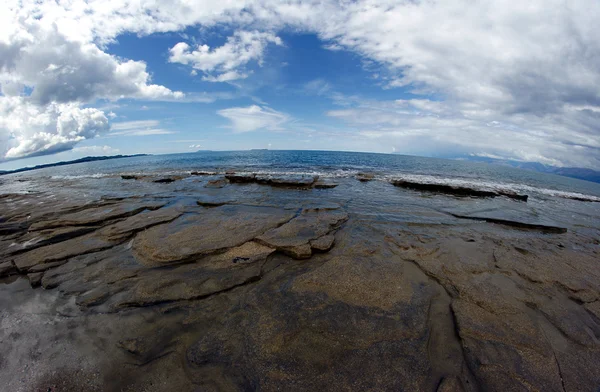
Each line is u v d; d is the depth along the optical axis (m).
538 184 27.39
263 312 4.57
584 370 3.56
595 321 4.57
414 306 4.75
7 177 35.91
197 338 4.02
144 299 5.02
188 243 7.31
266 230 8.32
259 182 18.52
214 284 5.49
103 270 6.21
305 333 4.05
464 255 7.00
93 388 3.27
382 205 12.41
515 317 4.52
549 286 5.57
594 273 6.19
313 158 51.00
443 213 11.27
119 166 41.16
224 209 11.26
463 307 4.75
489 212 11.67
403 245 7.49
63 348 3.90
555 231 9.67
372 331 4.10
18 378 3.43
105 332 4.22
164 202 12.42
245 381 3.29
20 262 6.60
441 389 3.20
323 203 12.38
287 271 6.12
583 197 19.33
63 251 7.19
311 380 3.27
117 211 10.48
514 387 3.28
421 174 27.97
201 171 27.23
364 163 40.88
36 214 10.49
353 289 5.19
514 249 7.58
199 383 3.28
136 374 3.43
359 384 3.22
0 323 4.50
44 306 4.95
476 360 3.64
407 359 3.60
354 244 7.59
